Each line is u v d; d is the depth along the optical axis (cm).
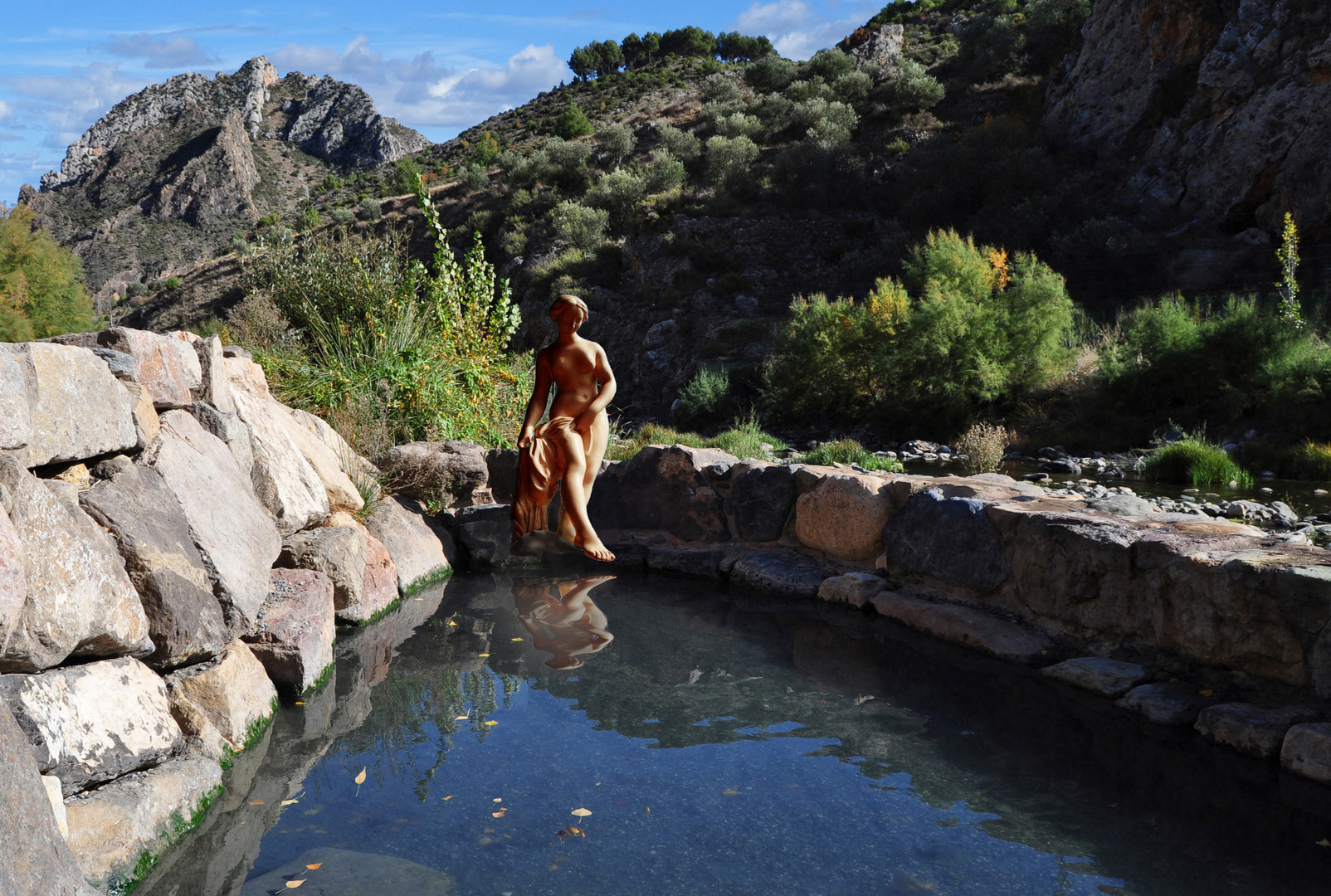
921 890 205
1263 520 724
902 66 4353
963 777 271
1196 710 319
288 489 450
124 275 10031
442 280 854
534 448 512
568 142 5197
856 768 279
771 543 589
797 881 209
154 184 12138
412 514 604
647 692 352
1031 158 3025
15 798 170
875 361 1762
